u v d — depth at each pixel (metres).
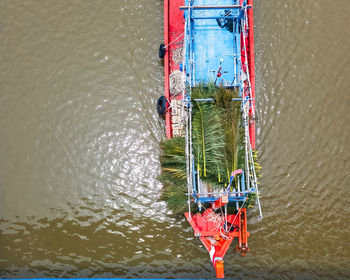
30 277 12.67
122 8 14.28
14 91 13.86
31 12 14.25
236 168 10.58
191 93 11.06
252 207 13.00
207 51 12.19
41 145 13.57
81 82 13.95
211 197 10.64
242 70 11.65
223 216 11.77
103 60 14.05
